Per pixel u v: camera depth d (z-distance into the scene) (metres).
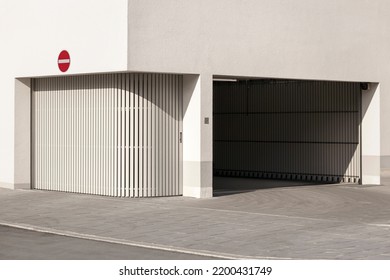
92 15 20.11
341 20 23.69
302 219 16.53
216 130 29.69
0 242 14.28
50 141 22.67
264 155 28.23
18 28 22.64
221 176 29.31
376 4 24.69
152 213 17.66
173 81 20.86
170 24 19.88
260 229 15.27
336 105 26.03
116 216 17.33
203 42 20.50
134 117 20.55
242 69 21.28
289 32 22.34
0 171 23.44
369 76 24.47
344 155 25.83
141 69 19.41
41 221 16.84
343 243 13.59
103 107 21.05
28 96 23.09
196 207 18.64
